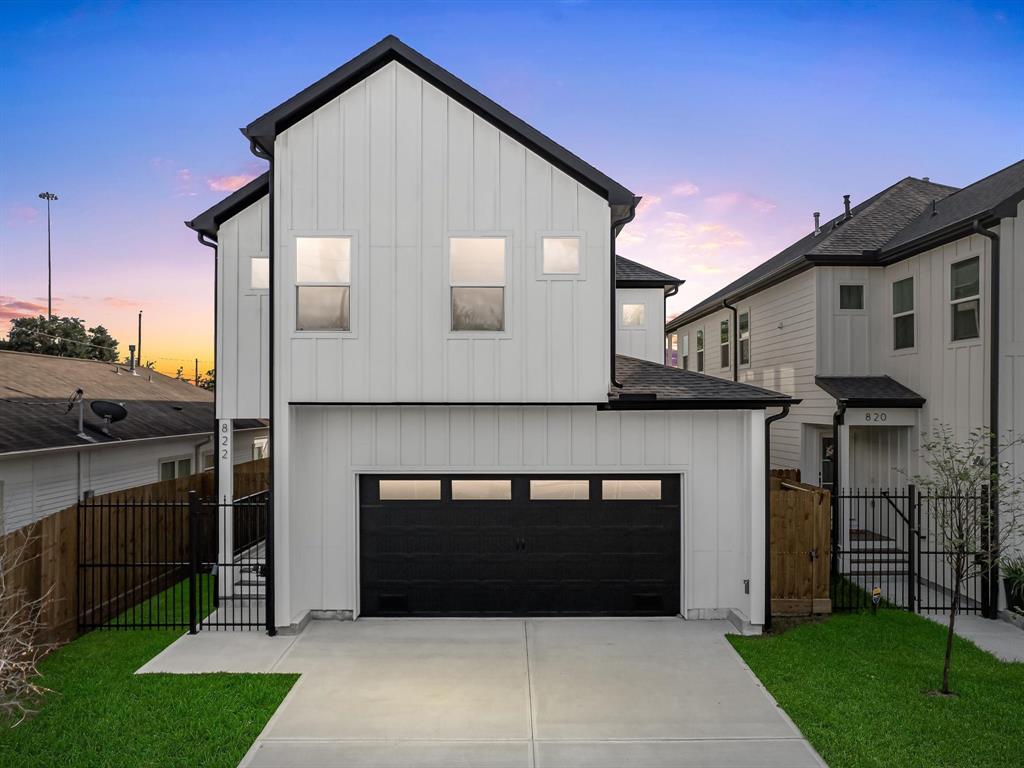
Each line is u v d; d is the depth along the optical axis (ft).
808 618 30.94
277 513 29.07
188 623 30.40
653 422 31.37
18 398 43.39
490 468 31.32
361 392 29.27
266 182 33.45
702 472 31.27
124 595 32.42
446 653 26.84
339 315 29.43
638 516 31.55
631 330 52.95
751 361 55.21
